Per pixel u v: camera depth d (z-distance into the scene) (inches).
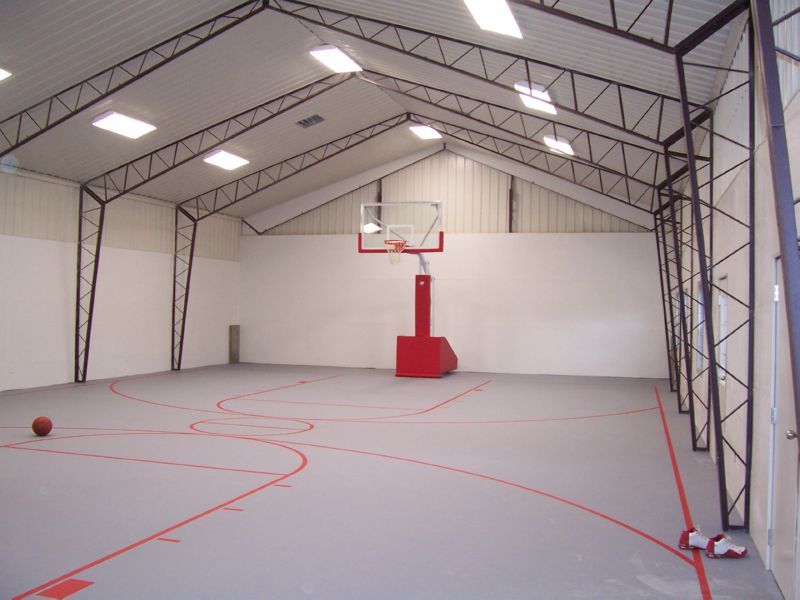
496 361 795.4
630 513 256.2
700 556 211.0
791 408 175.8
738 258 273.9
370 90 615.5
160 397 552.7
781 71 195.9
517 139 661.9
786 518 178.7
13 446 356.8
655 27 297.0
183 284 775.1
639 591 182.4
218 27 448.1
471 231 809.5
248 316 877.2
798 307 138.4
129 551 206.5
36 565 194.4
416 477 304.7
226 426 425.7
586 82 399.5
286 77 542.0
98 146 557.9
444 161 821.2
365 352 841.5
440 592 179.2
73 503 256.2
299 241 863.7
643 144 486.6
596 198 773.3
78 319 625.9
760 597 179.8
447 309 809.5
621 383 701.9
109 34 417.1
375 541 218.7
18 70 423.8
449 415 486.3
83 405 501.4
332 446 369.7
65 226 614.9
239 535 222.7
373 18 418.0
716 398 240.8
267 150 678.5
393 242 733.9
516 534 228.2
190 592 176.9
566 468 329.1
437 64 452.8
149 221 721.6
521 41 368.5
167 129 562.3
